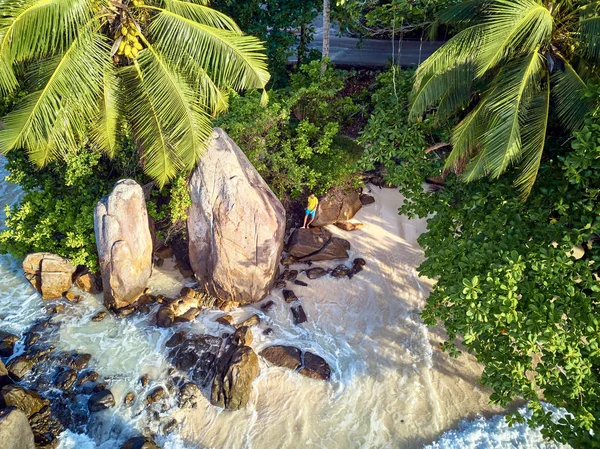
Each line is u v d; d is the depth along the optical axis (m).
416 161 13.62
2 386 12.70
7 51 11.19
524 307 9.99
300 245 16.22
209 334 14.10
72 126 13.65
